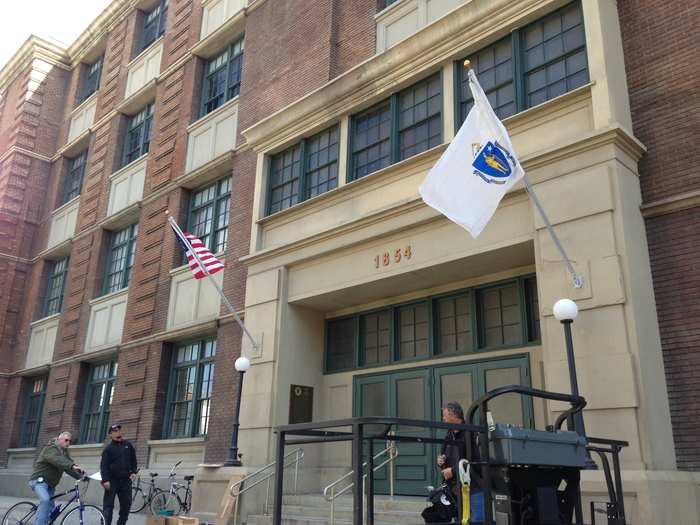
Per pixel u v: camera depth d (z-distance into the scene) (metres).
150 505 15.32
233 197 16.48
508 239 10.14
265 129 15.55
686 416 8.18
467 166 8.31
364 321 13.77
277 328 13.61
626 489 7.59
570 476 5.86
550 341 8.92
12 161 27.28
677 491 7.64
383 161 13.02
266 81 17.00
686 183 8.96
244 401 13.71
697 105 9.15
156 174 20.08
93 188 23.83
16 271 26.42
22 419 24.09
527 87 10.99
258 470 12.10
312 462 13.34
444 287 12.25
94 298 21.55
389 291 12.82
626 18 10.30
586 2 10.09
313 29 16.02
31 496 20.84
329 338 14.34
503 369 11.02
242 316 14.87
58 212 26.22
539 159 9.72
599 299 8.56
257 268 14.55
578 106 9.98
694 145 9.03
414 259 11.51
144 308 18.52
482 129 8.50
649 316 8.57
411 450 11.90
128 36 25.27
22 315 26.06
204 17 20.89
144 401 17.28
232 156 16.98
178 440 15.70
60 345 22.42
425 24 13.41
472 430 5.20
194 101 19.86
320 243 13.23
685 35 9.55
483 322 11.61
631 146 9.27
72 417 20.42
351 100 13.78
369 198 12.78
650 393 8.04
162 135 20.56
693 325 8.40
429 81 12.69
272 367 13.35
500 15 11.41
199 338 16.69
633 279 8.50
